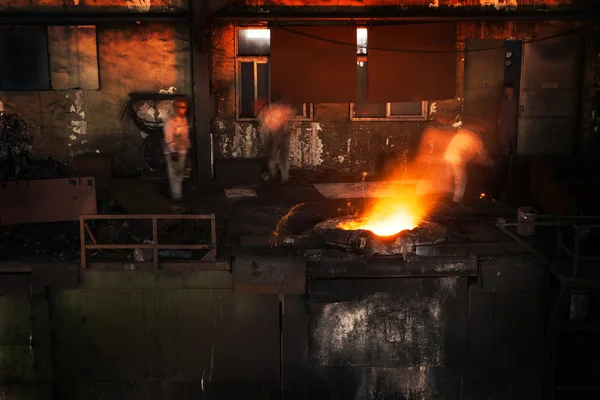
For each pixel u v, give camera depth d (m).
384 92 14.65
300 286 9.91
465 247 10.44
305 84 14.55
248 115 15.34
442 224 11.70
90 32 14.54
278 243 10.70
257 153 15.43
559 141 15.46
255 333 10.43
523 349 10.45
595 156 14.48
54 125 14.97
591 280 9.47
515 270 10.05
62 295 10.29
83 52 14.63
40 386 10.61
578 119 15.37
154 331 10.42
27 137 13.33
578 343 10.62
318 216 12.12
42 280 10.03
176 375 10.60
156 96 14.77
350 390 10.63
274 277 9.91
